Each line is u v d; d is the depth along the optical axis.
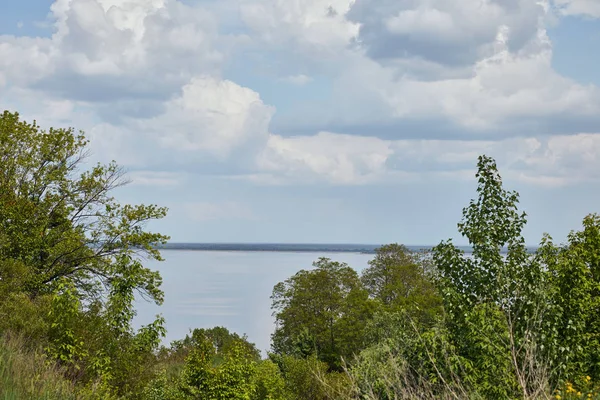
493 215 15.02
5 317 18.86
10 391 11.93
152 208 34.53
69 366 18.11
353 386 9.46
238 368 25.14
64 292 19.25
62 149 35.28
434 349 11.46
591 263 17.22
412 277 82.62
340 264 88.38
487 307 13.40
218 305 155.38
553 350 12.78
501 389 11.16
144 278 32.47
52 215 34.72
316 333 78.25
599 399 11.15
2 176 33.53
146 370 21.33
